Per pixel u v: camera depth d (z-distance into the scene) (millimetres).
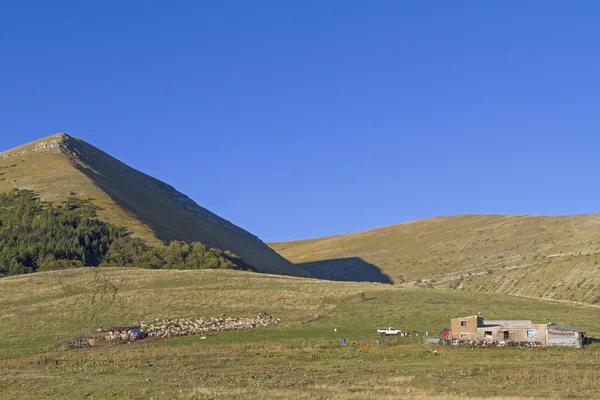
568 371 61438
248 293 119562
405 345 80125
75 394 55781
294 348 78938
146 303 111875
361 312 108062
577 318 104625
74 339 90312
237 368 66500
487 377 58812
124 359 73875
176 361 71562
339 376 60656
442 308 110875
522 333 79375
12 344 89938
